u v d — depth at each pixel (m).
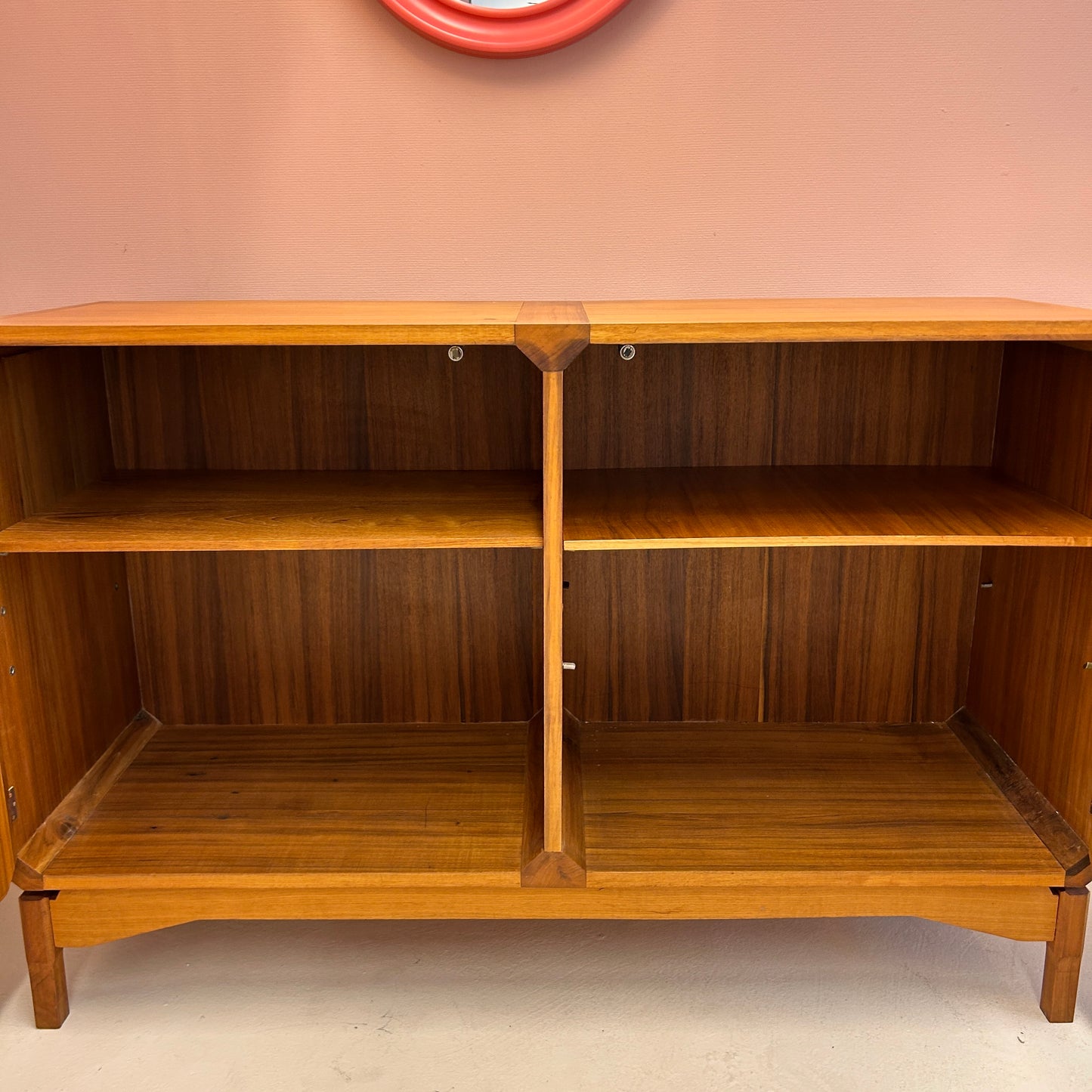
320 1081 1.19
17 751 1.25
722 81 1.51
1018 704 1.44
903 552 1.55
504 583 1.56
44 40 1.50
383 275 1.59
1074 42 1.49
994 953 1.42
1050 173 1.54
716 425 1.49
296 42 1.50
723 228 1.57
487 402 1.49
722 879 1.25
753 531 1.19
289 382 1.48
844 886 1.26
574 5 1.46
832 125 1.53
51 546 1.17
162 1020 1.29
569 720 1.60
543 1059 1.22
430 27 1.47
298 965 1.40
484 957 1.41
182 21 1.50
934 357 1.47
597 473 1.48
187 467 1.52
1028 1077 1.19
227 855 1.29
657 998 1.33
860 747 1.56
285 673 1.61
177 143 1.54
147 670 1.62
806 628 1.58
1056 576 1.33
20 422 1.25
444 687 1.61
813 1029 1.27
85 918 1.26
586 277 1.59
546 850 1.24
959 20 1.49
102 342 1.11
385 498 1.35
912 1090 1.17
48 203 1.56
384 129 1.53
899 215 1.56
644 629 1.58
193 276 1.59
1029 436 1.39
